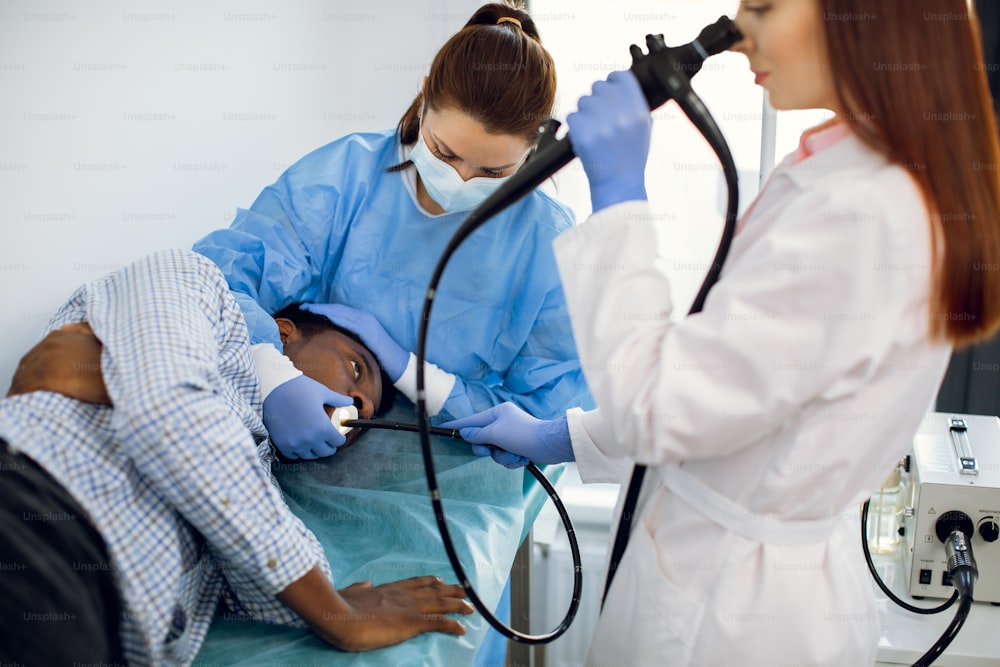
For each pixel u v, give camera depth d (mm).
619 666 1048
